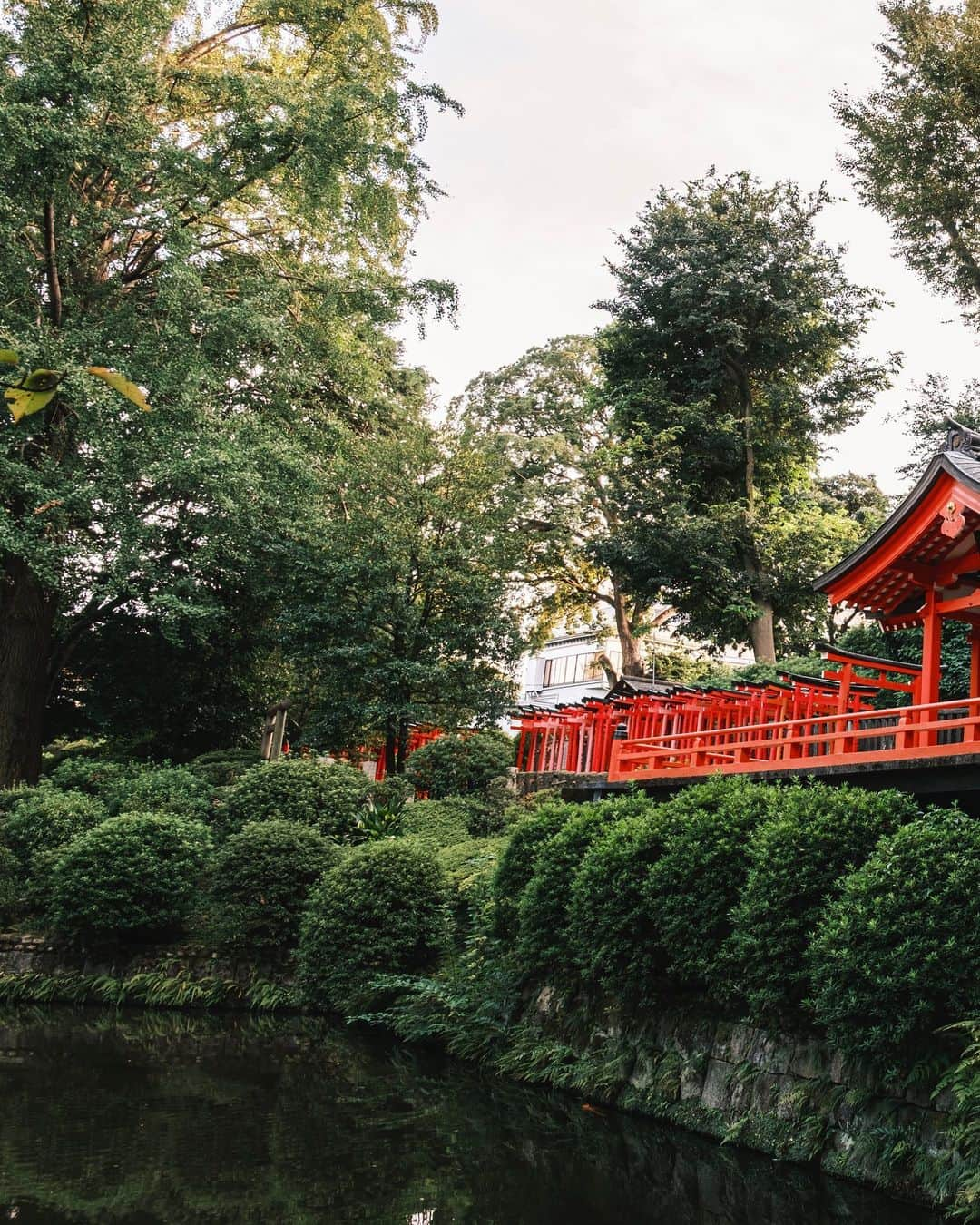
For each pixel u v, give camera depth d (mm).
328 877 12375
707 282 27016
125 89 16547
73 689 24422
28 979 13266
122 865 13484
